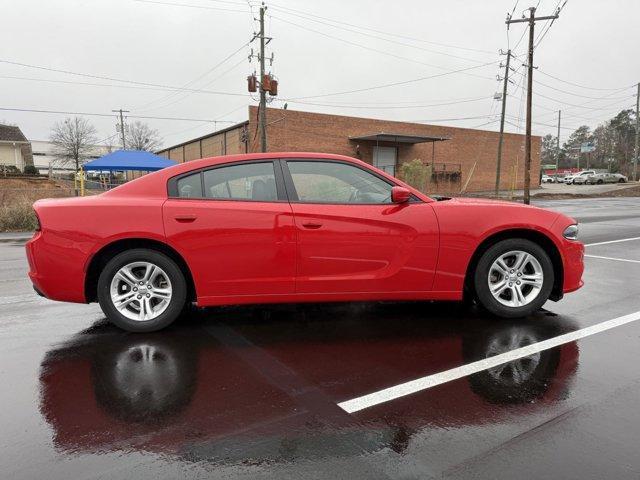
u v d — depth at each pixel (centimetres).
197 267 392
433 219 412
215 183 407
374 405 279
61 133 6094
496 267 433
